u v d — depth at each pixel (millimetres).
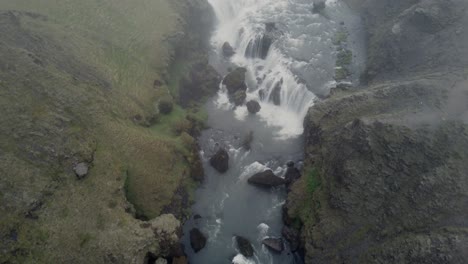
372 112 46344
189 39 64062
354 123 43562
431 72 51156
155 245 36281
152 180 42781
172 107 53062
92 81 48094
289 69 60750
